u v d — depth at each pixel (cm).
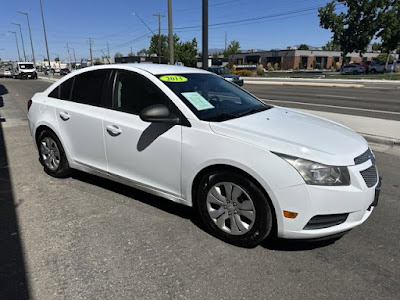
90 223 346
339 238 322
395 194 425
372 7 4472
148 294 246
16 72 4469
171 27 1770
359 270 275
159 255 292
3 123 907
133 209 377
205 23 1159
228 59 8606
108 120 370
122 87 371
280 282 260
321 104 1316
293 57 7262
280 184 267
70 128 414
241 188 289
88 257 289
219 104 352
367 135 704
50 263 280
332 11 4819
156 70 370
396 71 4816
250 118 332
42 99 459
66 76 442
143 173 352
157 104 321
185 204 330
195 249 302
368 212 299
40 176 476
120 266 277
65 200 398
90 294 246
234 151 284
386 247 308
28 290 249
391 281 262
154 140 333
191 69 419
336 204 266
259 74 4597
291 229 273
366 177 283
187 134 312
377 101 1416
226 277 265
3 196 409
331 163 266
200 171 310
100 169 395
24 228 335
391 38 4519
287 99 1538
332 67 7394
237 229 299
